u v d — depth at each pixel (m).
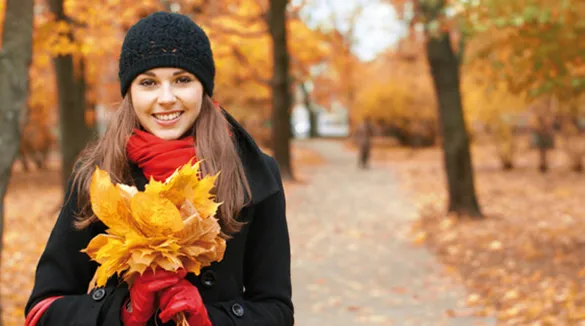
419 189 17.61
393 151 34.53
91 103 16.34
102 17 9.46
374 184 19.23
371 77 33.88
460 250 8.93
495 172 21.12
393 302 6.65
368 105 33.12
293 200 15.33
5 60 4.89
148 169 1.65
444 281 7.46
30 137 23.48
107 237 1.46
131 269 1.42
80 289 1.70
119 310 1.57
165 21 1.67
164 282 1.45
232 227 1.65
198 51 1.67
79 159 1.74
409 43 28.94
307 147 37.25
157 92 1.66
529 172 20.81
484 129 22.61
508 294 6.41
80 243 1.67
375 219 12.55
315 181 19.77
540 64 6.92
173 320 1.59
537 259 7.89
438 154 32.19
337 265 8.57
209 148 1.67
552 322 5.31
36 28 7.11
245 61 18.25
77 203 1.67
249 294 1.77
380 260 8.83
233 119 1.83
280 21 17.66
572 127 20.31
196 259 1.50
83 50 8.21
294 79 24.00
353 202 15.14
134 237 1.42
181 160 1.64
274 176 1.81
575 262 7.54
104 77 15.59
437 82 11.73
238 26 16.41
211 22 13.91
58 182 20.61
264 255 1.76
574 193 14.91
